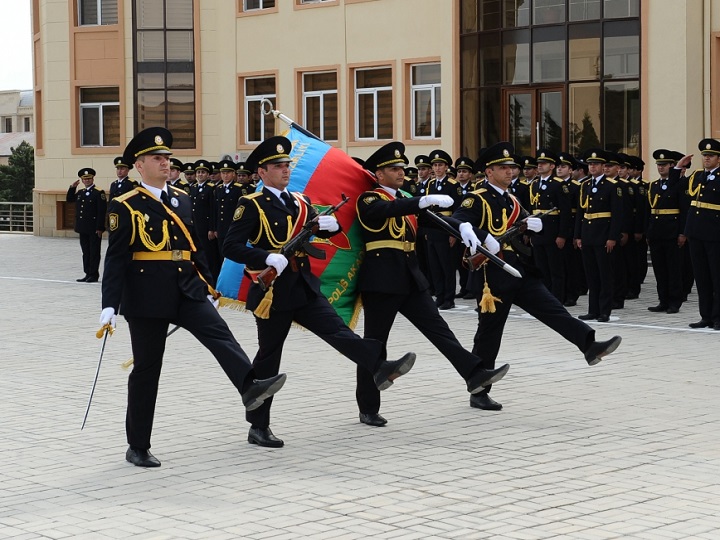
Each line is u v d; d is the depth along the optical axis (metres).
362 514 6.84
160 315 8.00
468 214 9.87
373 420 9.34
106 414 9.92
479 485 7.45
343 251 9.56
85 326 16.03
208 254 21.97
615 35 24.55
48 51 36.47
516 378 11.41
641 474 7.69
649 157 24.08
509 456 8.23
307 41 30.91
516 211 9.98
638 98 24.30
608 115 24.80
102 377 11.82
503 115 26.53
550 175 17.69
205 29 34.44
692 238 15.11
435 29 28.11
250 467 8.03
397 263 9.30
